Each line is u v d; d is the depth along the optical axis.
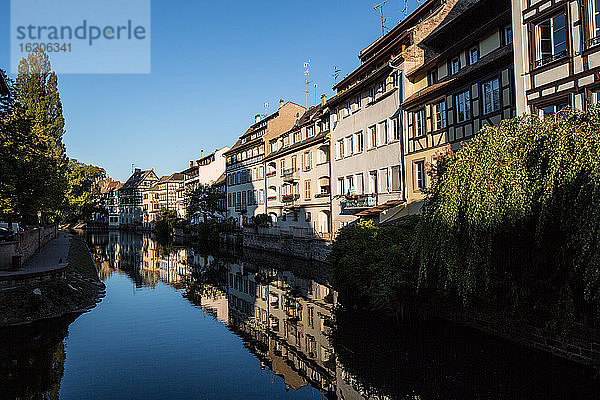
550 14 11.84
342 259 15.99
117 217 124.56
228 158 57.97
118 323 15.59
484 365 9.58
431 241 10.27
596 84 10.56
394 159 23.28
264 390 9.48
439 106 19.48
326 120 33.25
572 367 8.66
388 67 23.20
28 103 43.09
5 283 15.80
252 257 36.41
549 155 8.13
